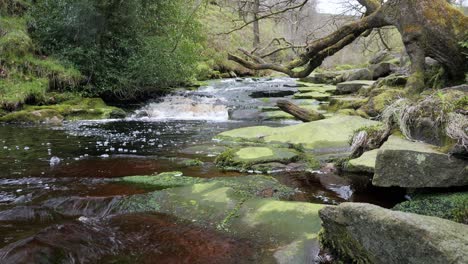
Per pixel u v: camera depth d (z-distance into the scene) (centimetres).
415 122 370
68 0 1316
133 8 1411
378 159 327
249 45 2812
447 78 748
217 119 1162
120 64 1435
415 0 727
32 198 429
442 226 211
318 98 1354
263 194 415
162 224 354
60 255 296
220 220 349
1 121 1052
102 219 371
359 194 429
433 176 308
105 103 1386
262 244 303
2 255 289
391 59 1889
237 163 558
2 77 1180
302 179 492
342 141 666
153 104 1371
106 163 602
